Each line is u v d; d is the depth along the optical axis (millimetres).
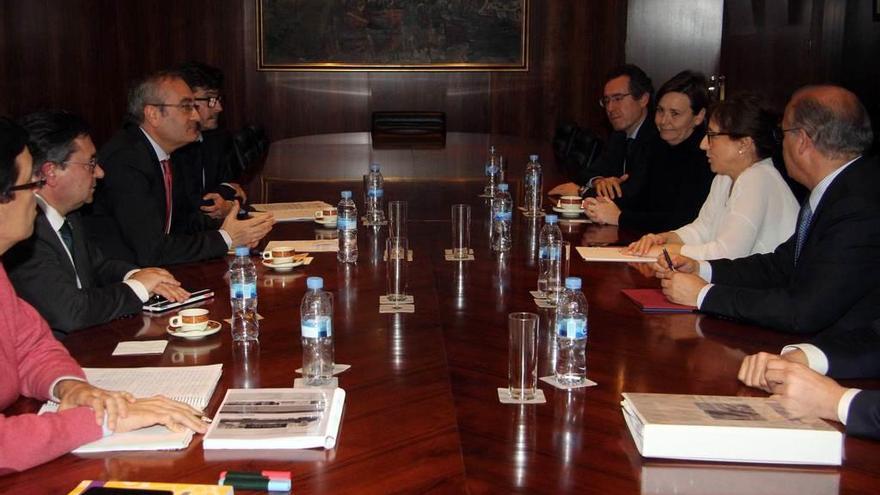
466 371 1996
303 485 1458
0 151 1734
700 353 2133
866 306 2236
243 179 5199
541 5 8680
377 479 1480
